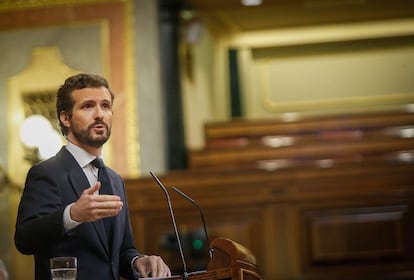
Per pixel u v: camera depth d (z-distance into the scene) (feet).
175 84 51.90
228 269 16.43
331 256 41.91
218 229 42.47
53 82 51.49
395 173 42.06
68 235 16.83
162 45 52.03
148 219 43.01
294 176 42.34
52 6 51.83
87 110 17.47
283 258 42.11
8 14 52.03
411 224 41.75
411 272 41.73
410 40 76.23
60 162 17.40
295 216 42.24
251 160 53.31
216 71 72.84
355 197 42.09
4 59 51.85
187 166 53.06
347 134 59.26
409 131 58.34
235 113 76.02
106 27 51.65
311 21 72.28
